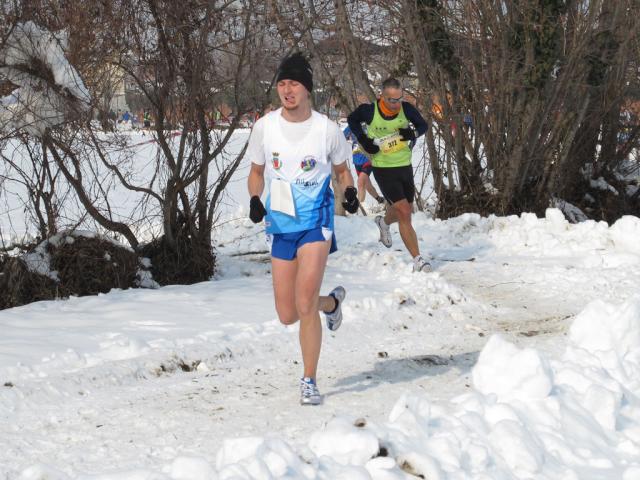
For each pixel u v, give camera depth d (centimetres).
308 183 820
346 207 832
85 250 1412
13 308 1247
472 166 2366
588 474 634
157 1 1415
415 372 963
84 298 1316
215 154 1566
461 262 1775
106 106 1382
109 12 1364
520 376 750
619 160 2764
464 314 1299
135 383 912
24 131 1308
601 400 738
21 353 970
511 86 2278
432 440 624
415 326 1216
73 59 1347
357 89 2484
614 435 719
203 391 881
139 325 1132
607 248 1881
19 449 705
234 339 1085
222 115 1568
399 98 1527
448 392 867
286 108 811
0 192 1520
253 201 823
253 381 923
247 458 566
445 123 2325
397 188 1552
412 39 2247
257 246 2106
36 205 1425
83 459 684
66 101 1296
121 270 1444
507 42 2273
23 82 1275
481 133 2347
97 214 1491
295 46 1620
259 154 840
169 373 954
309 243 818
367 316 1230
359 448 608
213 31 1491
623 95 2625
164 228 1560
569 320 1260
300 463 577
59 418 785
